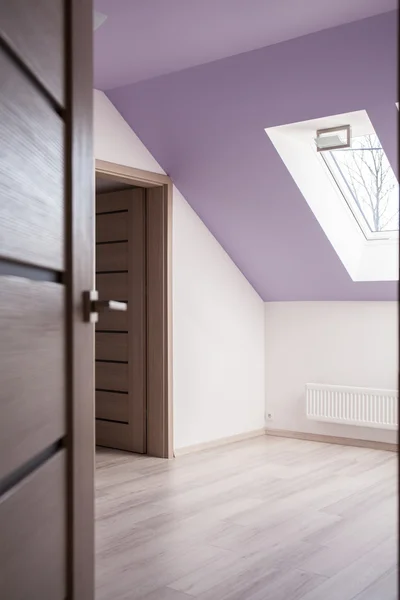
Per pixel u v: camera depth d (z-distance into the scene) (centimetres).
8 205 111
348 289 536
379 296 528
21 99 118
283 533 333
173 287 516
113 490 415
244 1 318
